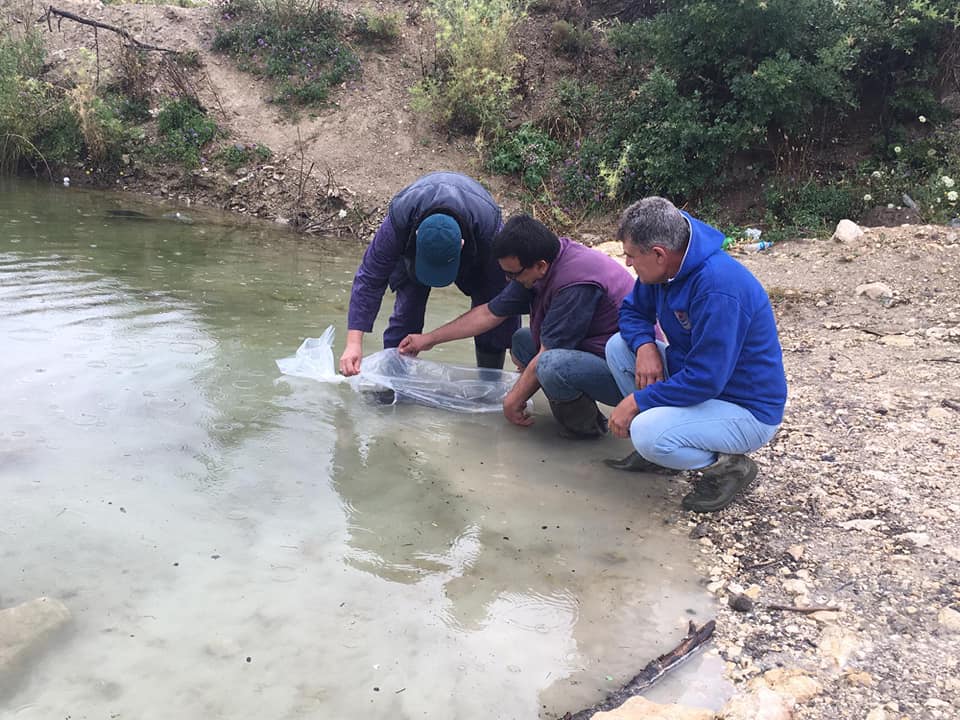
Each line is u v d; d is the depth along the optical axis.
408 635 2.17
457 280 3.85
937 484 2.97
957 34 7.88
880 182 7.65
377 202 8.58
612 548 2.66
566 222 8.27
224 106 9.97
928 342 4.54
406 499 2.92
